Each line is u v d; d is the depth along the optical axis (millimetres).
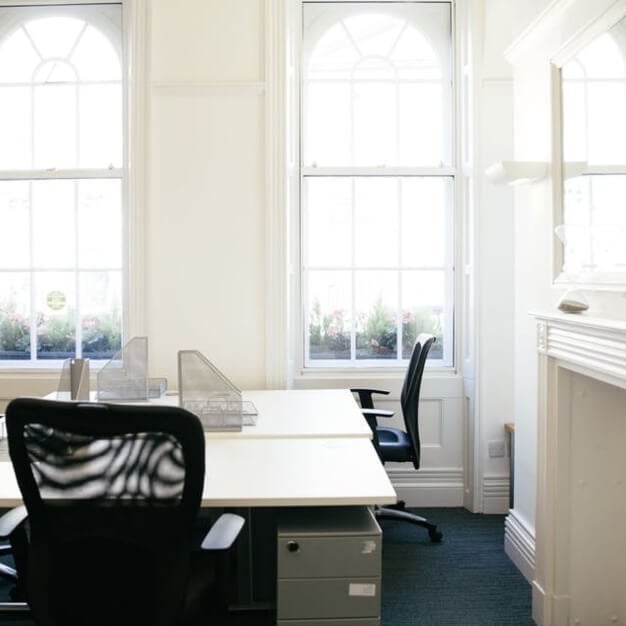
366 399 3209
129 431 1344
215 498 1584
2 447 2053
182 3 3219
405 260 3594
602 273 1857
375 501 1598
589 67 1954
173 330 3258
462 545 2959
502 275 3320
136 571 1416
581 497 2146
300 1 3500
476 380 3340
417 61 3549
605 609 2174
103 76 3482
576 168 2070
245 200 3244
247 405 2719
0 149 3516
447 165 3551
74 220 3506
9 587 2547
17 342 3543
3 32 3502
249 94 3219
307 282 3578
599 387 2133
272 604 2256
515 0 2854
